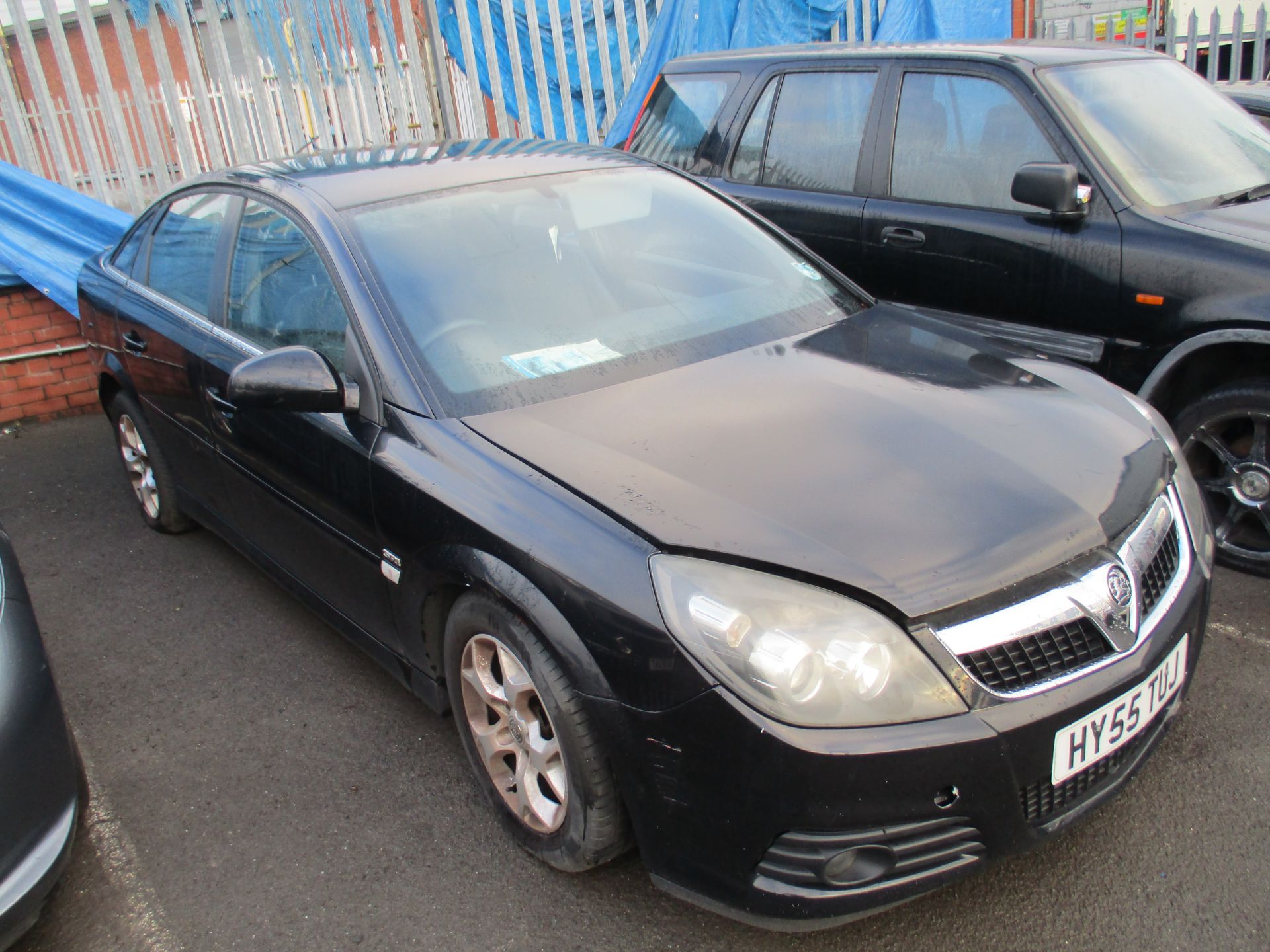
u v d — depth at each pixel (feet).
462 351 9.29
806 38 26.99
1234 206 13.15
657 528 7.11
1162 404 12.84
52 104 21.38
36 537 15.71
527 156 12.02
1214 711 9.92
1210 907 7.75
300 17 22.18
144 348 13.20
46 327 20.67
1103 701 6.92
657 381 9.20
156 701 11.39
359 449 9.18
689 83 18.52
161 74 21.56
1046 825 6.99
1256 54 30.78
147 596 13.69
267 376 8.89
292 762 10.19
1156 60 15.64
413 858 8.82
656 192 11.89
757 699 6.47
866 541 6.91
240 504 12.01
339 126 23.52
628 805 7.25
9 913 7.11
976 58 14.74
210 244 12.33
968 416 8.50
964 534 7.03
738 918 6.98
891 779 6.38
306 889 8.57
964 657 6.61
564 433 8.35
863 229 15.49
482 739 8.72
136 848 9.20
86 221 20.59
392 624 9.51
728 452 7.93
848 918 6.69
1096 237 12.99
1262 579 12.30
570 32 26.12
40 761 7.51
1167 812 8.71
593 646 7.07
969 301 14.49
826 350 9.86
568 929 7.97
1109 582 7.20
